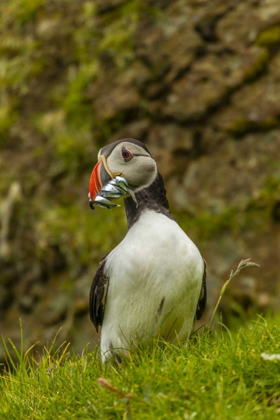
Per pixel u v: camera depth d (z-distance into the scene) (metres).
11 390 6.52
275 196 12.52
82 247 12.97
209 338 6.46
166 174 13.00
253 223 12.55
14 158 13.96
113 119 13.48
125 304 6.35
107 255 6.78
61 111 13.88
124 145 6.62
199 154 13.09
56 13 14.45
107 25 13.94
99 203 6.65
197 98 13.10
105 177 6.64
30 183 13.65
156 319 6.32
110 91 13.59
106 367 6.14
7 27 14.86
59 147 13.65
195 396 5.11
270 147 12.76
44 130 13.88
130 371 5.68
